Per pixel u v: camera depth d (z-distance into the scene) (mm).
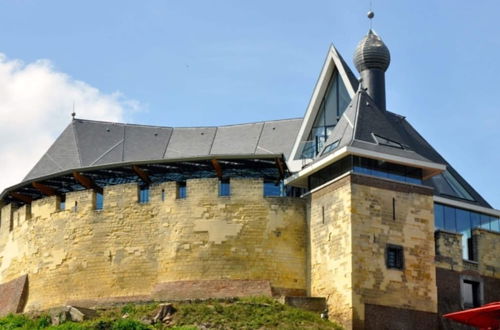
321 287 74125
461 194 83312
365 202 72625
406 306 71688
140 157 89125
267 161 79375
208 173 81188
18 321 73375
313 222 76562
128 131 91688
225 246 76938
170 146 90688
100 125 92000
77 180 82562
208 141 90750
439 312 74500
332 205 74375
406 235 73188
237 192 78000
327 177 76250
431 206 74625
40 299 81500
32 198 87500
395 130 77375
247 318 69438
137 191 80125
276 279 76188
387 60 87188
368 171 73938
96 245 80062
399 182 74062
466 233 80875
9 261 86062
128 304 74625
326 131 84875
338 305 71375
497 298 78688
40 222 83688
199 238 77375
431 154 84812
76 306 74938
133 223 79500
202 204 78062
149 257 78250
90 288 79312
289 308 71250
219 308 70875
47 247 82562
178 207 78500
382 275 71562
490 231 80750
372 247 71875
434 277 73312
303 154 84500
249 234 77125
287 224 77375
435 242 76750
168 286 76562
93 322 69000
